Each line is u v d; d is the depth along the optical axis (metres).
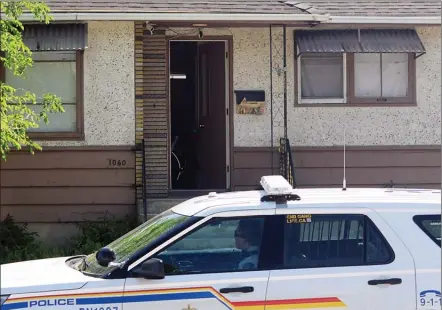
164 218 5.50
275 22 11.12
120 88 11.38
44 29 11.01
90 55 11.34
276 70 11.83
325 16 10.92
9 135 8.73
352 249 5.09
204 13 10.87
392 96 12.01
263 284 4.93
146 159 11.66
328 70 11.98
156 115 11.71
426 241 5.09
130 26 11.35
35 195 11.31
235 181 11.86
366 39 11.55
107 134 11.38
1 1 9.20
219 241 5.07
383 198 5.31
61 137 11.30
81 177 11.34
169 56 11.89
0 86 8.80
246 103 11.80
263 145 11.87
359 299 4.95
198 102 12.62
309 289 4.94
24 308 4.80
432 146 11.93
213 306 4.89
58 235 11.30
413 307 4.96
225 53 11.98
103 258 5.01
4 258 10.06
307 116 11.84
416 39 11.63
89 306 4.84
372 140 11.91
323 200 5.25
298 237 5.11
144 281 4.89
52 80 11.41
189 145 12.77
